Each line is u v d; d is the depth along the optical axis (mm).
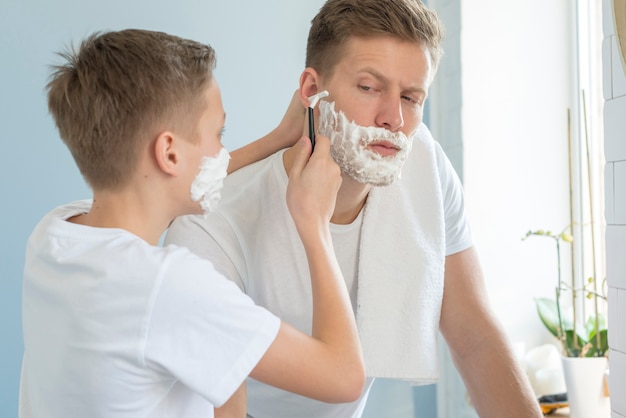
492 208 1909
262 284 1064
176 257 797
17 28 1754
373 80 972
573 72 1925
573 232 1932
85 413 802
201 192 882
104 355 774
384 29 964
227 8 1925
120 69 833
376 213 1126
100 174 852
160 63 837
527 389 1185
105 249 800
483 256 1904
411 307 1141
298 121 1091
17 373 1750
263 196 1073
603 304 1844
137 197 857
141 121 832
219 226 1028
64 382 805
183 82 849
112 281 775
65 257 809
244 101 1938
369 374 1122
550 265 1938
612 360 1230
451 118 1979
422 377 1148
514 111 1918
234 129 1931
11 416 1743
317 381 836
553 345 1886
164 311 771
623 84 1179
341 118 985
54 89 865
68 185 1801
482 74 1905
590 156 1884
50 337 817
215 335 789
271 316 821
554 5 1928
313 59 1040
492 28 1909
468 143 1898
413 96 994
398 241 1135
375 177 995
